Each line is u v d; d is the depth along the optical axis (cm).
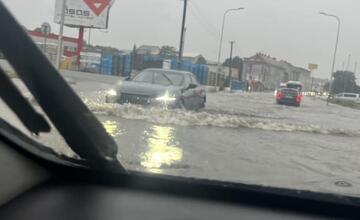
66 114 270
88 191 286
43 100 264
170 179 302
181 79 1486
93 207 261
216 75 4294
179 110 1333
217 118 1236
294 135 1120
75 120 272
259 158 729
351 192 479
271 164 679
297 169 649
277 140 995
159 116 1179
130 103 1302
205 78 3625
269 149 845
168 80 1470
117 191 294
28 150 278
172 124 1112
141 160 617
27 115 267
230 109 1909
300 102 2722
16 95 261
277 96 2762
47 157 293
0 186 249
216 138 938
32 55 251
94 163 294
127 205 272
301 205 289
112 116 1127
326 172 642
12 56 246
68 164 299
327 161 758
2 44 244
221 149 796
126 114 1150
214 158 693
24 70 251
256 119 1382
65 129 275
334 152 876
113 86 1308
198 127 1105
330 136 1173
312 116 2038
